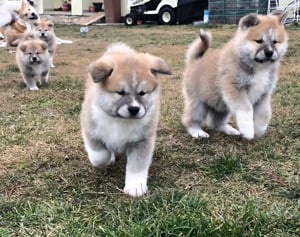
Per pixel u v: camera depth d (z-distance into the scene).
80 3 5.85
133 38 3.77
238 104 1.18
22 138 1.24
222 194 0.90
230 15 4.74
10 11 4.01
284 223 0.76
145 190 0.91
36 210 0.83
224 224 0.73
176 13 4.97
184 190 0.92
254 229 0.74
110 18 5.55
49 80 2.09
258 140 1.22
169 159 1.09
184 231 0.73
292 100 1.58
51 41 2.70
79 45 3.48
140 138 0.91
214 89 1.23
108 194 0.90
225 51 1.23
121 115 0.84
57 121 1.40
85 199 0.88
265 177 0.98
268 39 1.16
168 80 2.02
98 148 0.94
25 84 2.01
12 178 0.98
